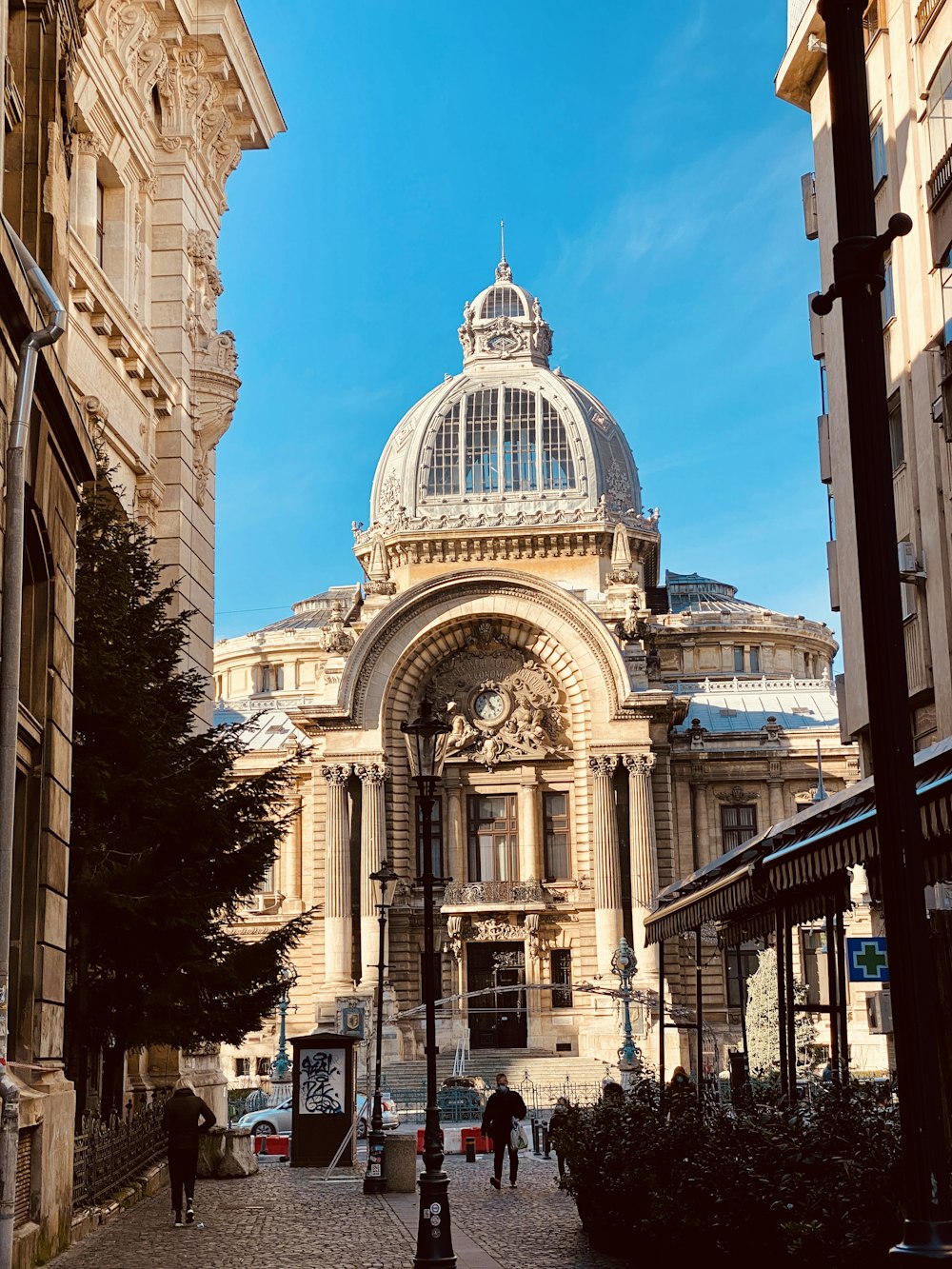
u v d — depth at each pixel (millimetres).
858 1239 11930
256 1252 19750
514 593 70000
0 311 16391
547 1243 20766
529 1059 65688
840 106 8172
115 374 34688
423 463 82625
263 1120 48438
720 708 83312
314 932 71000
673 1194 15680
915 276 30062
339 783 69062
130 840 29734
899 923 7453
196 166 41312
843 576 35250
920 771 12594
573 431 82625
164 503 38594
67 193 22312
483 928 69438
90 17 33031
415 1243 20844
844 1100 15133
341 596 107500
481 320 87938
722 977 69500
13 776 15484
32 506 18609
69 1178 19859
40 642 19812
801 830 16484
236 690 100000
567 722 71812
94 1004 29656
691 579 105875
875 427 7910
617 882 67188
